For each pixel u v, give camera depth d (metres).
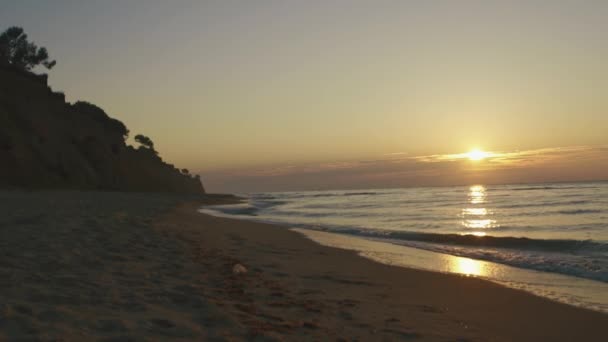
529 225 26.28
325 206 51.94
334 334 6.09
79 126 68.50
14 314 5.31
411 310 7.91
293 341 5.63
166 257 10.69
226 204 59.72
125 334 5.13
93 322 5.43
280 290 8.53
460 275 11.40
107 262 9.34
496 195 71.19
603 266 12.59
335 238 19.33
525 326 7.30
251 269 10.45
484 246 17.08
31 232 12.38
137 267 9.14
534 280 11.10
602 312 8.13
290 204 58.75
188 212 32.72
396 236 20.03
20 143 50.06
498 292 9.58
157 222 19.58
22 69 68.12
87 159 63.75
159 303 6.62
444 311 7.99
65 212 19.61
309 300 7.96
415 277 11.01
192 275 8.96
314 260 13.00
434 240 18.67
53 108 64.50
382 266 12.54
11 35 76.62
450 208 43.19
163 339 5.12
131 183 72.19
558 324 7.43
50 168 52.19
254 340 5.44
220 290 7.95
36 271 7.91
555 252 15.36
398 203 55.59
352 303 8.03
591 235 20.56
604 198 49.62
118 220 17.77
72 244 10.96
